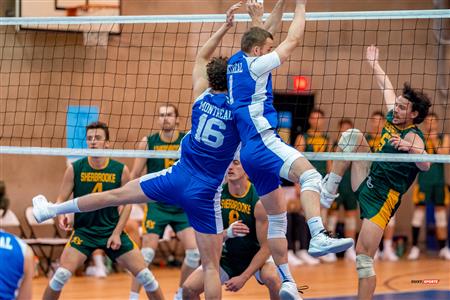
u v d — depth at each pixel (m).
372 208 7.41
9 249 4.89
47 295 8.20
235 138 6.84
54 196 13.17
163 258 13.81
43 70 12.80
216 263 6.98
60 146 12.85
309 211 6.34
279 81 14.56
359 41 14.88
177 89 12.87
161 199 6.96
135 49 13.30
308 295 10.41
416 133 7.55
